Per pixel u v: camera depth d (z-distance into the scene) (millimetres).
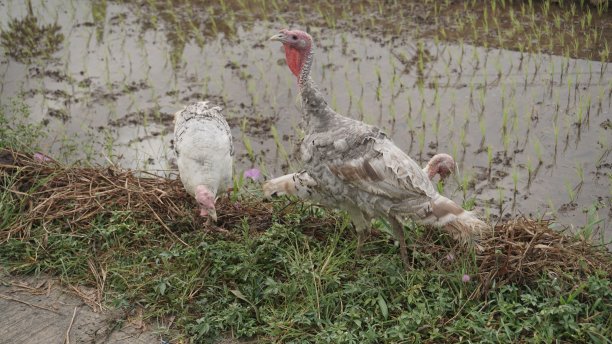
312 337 3580
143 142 4852
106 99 5195
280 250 3857
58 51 5703
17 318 3699
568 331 3539
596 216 4324
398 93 5172
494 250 3803
